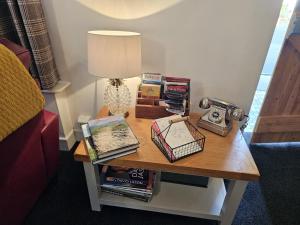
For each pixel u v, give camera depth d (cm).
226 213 107
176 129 102
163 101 118
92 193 114
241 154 100
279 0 113
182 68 139
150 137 108
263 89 255
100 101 158
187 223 118
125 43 100
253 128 188
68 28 133
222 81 141
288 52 146
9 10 118
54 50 141
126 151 95
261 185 144
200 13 121
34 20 117
